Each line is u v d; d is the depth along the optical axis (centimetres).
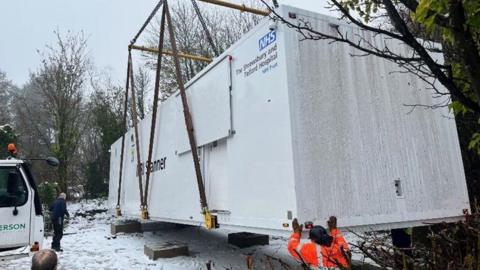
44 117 2523
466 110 305
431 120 483
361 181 417
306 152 394
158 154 816
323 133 407
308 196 384
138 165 897
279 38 417
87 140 2659
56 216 887
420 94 483
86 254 838
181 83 640
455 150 493
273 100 424
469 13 247
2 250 548
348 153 417
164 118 794
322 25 431
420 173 457
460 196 480
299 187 382
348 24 446
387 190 429
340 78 431
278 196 408
